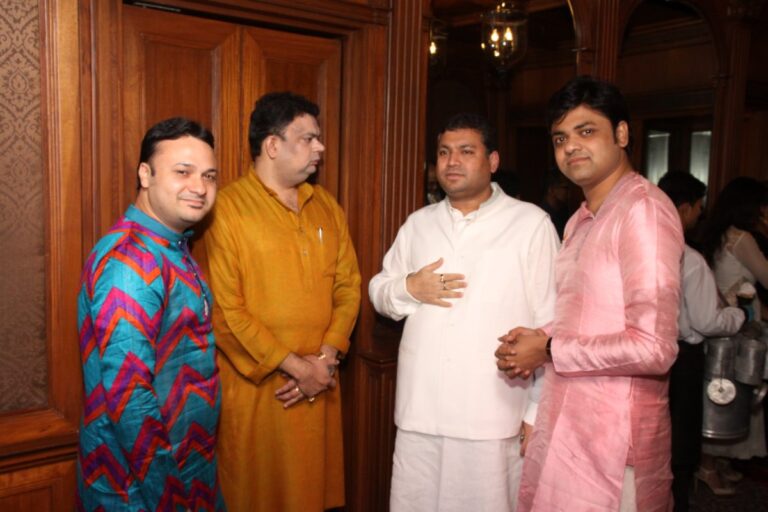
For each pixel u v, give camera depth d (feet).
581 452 5.90
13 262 6.57
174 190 5.83
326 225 8.25
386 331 9.52
